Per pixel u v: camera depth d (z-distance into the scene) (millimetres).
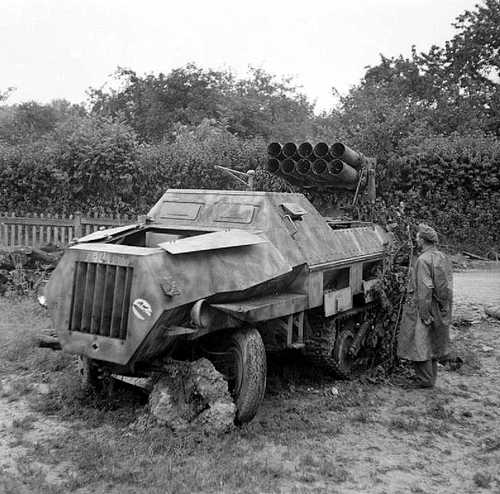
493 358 8141
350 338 7266
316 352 6629
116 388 6066
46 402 5801
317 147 8438
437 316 6746
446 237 16859
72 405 5734
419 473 4711
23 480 4254
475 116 27781
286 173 8711
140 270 4855
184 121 28359
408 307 6840
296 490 4277
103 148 14766
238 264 5445
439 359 7379
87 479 4297
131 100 30109
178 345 5641
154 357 5289
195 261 5180
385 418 5879
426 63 33281
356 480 4531
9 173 14836
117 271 4965
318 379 7074
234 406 5145
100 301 5051
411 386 6973
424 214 16875
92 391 5953
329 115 27766
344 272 7199
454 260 15703
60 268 5258
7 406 5762
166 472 4398
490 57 31344
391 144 17875
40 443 4906
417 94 32219
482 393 6777
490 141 17875
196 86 29031
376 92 25281
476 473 4691
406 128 18609
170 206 6656
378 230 8422
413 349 6742
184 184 15352
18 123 32969
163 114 28438
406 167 16891
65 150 14859
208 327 5180
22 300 9984
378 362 7645
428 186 16844
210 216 6340
